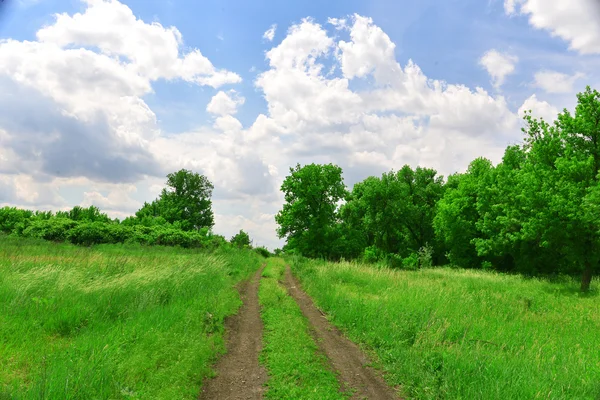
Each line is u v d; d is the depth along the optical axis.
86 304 9.31
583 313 12.70
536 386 6.31
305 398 6.13
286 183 56.00
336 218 60.97
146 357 6.89
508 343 8.97
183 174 86.19
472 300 13.66
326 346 9.20
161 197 84.12
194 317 9.92
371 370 7.73
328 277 20.36
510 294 16.39
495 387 6.10
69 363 5.96
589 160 21.98
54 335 7.87
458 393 6.15
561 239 22.45
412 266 35.81
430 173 58.22
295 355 8.05
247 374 7.20
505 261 42.28
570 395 6.25
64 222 43.03
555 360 7.91
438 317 10.66
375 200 52.84
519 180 27.69
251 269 27.05
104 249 32.38
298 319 11.41
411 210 52.81
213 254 25.02
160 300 11.12
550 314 12.51
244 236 76.94
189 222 82.31
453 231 42.44
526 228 24.58
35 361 6.35
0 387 5.20
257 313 12.49
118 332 7.85
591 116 23.34
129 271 13.96
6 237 33.00
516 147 38.28
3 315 8.06
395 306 12.27
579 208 20.91
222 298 13.02
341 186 56.25
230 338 9.49
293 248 57.66
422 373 7.02
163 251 37.59
